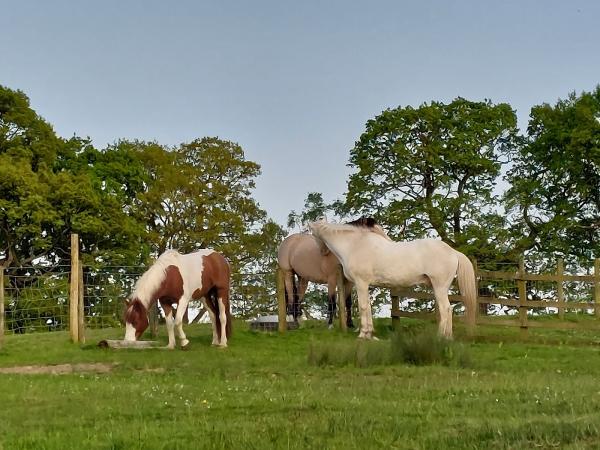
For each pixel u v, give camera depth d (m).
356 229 20.23
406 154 37.09
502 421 8.98
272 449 8.02
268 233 46.44
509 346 18.91
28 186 35.47
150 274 18.75
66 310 32.75
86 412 10.65
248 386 12.74
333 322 23.12
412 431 8.70
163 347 18.89
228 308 19.78
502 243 37.19
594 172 37.72
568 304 19.86
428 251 19.44
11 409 11.11
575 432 8.04
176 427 9.33
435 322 23.06
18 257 37.88
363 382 13.02
